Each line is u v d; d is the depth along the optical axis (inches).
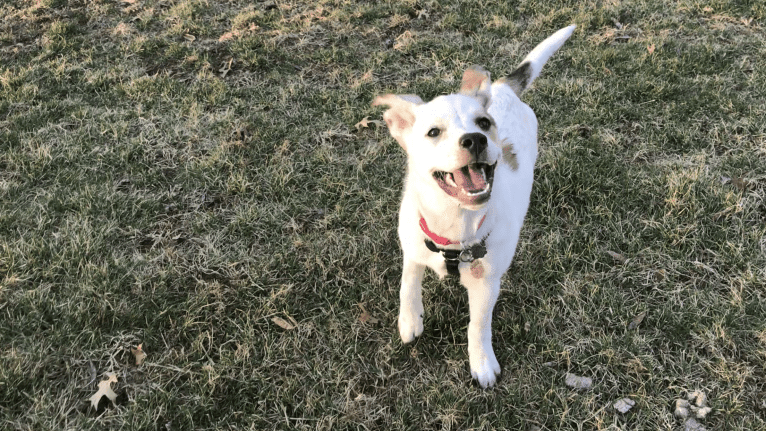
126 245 42.7
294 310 39.1
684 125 51.6
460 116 29.4
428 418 34.1
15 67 59.6
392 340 37.5
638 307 38.7
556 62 60.9
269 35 66.0
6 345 35.8
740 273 39.8
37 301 37.4
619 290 39.9
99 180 47.1
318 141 51.9
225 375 35.2
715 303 38.2
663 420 33.2
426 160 29.4
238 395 34.6
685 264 40.8
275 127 52.6
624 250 42.4
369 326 38.5
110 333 36.9
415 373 36.4
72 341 35.9
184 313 38.5
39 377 34.5
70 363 35.2
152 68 61.1
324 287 40.6
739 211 43.1
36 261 40.1
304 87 58.0
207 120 53.7
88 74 58.9
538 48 44.6
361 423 33.5
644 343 36.5
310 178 48.4
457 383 35.7
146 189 46.9
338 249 42.9
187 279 40.9
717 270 40.4
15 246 40.9
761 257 40.4
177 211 45.7
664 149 49.8
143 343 36.6
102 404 34.0
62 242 42.0
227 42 65.0
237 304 39.4
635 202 45.1
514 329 37.6
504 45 64.1
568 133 51.6
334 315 38.9
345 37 66.5
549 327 38.2
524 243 42.9
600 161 48.4
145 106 55.1
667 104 54.0
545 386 35.2
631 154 49.7
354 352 36.9
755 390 34.1
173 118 53.7
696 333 36.9
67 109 54.2
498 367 35.9
